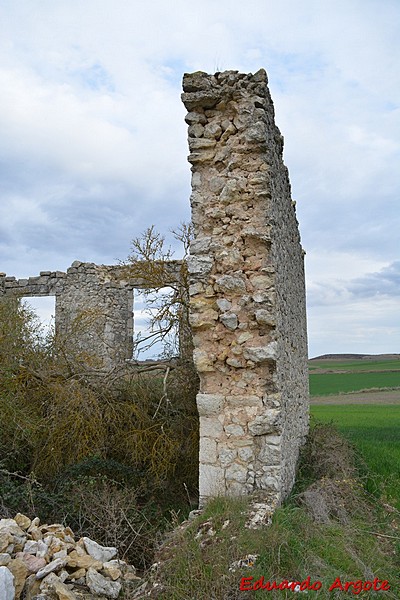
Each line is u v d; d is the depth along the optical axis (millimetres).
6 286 19062
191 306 7211
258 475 6641
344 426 17094
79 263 17828
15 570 4891
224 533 5312
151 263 10562
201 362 7078
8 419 8680
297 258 10781
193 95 7414
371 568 5410
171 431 9125
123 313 17734
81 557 5340
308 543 5551
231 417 6859
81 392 9234
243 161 7281
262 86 7312
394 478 9414
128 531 6711
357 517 7043
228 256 7172
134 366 10164
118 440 9156
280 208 8258
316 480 8250
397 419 19219
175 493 8750
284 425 7324
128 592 5039
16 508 6914
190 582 4652
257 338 6992
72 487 7508
